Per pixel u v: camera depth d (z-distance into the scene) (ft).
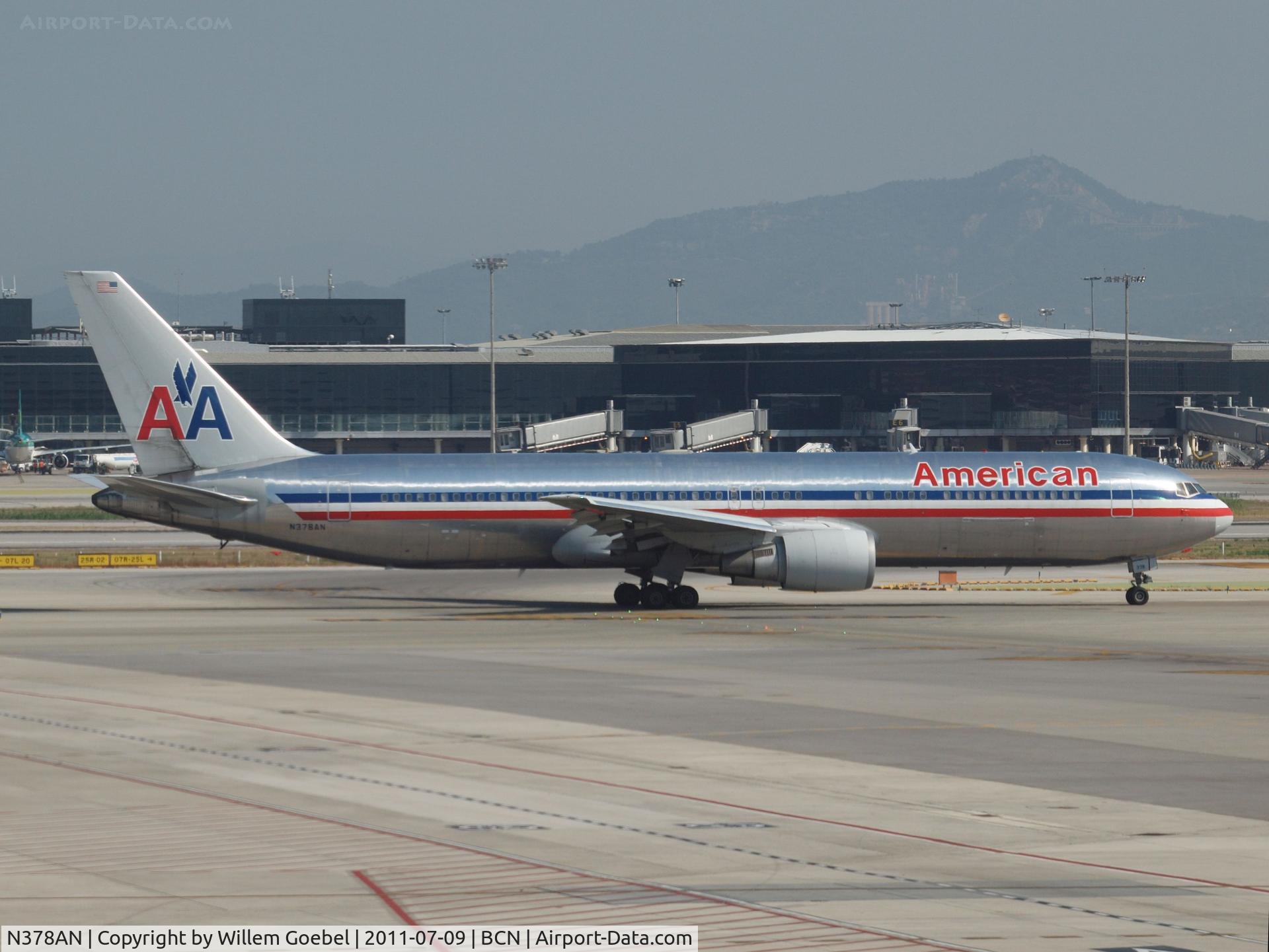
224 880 216.95
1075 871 228.84
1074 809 276.62
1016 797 287.07
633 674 475.72
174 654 524.93
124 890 211.41
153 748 331.57
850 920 199.72
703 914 202.18
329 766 310.86
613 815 265.34
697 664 504.43
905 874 225.56
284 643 563.48
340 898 208.23
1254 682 462.60
